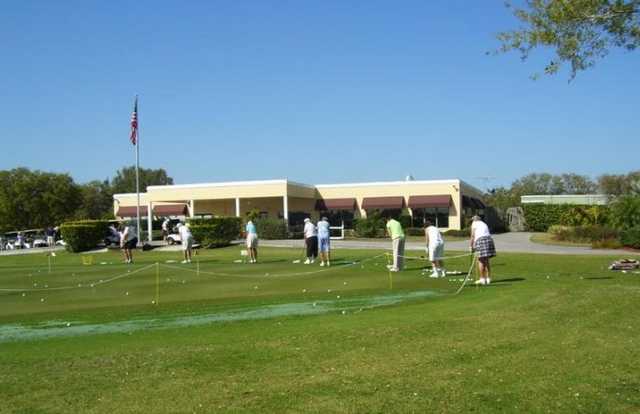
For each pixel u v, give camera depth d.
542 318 10.29
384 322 10.22
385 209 54.88
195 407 6.02
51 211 66.75
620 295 12.76
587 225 40.59
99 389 6.71
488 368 7.20
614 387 6.47
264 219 48.12
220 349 8.46
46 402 6.31
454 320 10.23
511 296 13.04
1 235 61.06
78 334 10.39
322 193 56.69
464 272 19.50
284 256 27.84
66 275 21.45
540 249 31.62
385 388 6.49
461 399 6.11
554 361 7.48
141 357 8.12
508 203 78.38
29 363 8.02
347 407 5.92
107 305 13.83
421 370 7.15
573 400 6.07
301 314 11.88
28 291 16.78
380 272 19.78
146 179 118.69
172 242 41.66
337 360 7.69
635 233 30.23
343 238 49.44
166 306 13.45
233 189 51.41
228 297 14.68
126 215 59.47
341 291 15.30
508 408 5.87
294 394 6.34
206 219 38.50
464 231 49.06
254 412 5.84
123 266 24.91
